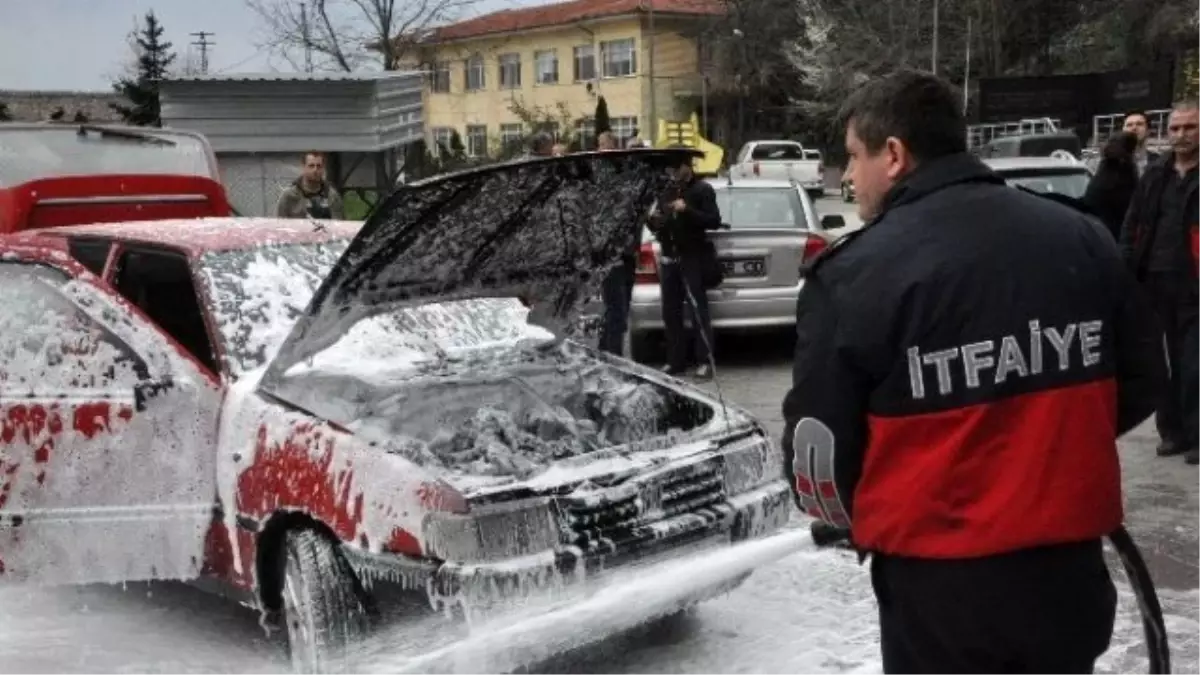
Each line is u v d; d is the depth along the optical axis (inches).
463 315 213.3
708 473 165.2
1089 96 1444.4
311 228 206.2
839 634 179.3
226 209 337.1
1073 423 92.6
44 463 175.9
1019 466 91.6
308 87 611.5
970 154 99.2
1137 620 181.0
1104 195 296.0
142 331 175.9
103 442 173.2
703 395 192.9
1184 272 256.1
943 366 92.3
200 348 186.2
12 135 333.7
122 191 314.2
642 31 2138.3
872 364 93.7
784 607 191.5
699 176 370.6
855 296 94.2
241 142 611.2
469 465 157.2
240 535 164.7
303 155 615.8
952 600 92.8
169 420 170.9
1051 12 1761.8
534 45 2284.7
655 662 171.0
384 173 656.4
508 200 170.4
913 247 93.9
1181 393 265.1
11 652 179.0
